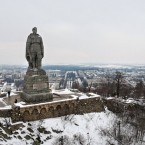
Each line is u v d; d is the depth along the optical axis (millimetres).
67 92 82375
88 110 71688
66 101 67938
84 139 60094
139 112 81500
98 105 73688
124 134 65312
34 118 62781
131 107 82562
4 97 74062
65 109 67938
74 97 72438
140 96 111438
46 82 67750
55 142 56750
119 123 66562
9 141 52781
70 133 61125
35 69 66938
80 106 70375
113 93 105812
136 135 65500
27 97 65562
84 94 78562
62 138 57094
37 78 66062
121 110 79188
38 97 65938
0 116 59406
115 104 79812
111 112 76375
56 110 66375
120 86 111625
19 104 62969
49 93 67875
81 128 64062
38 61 67438
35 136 57625
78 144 58344
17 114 59938
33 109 62406
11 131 56094
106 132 64375
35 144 54906
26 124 60281
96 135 63031
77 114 69438
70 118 66250
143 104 90750
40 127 60375
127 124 70438
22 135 56469
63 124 63594
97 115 71250
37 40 66875
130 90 118875
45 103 64375
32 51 66250
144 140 65812
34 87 65688
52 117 65562
